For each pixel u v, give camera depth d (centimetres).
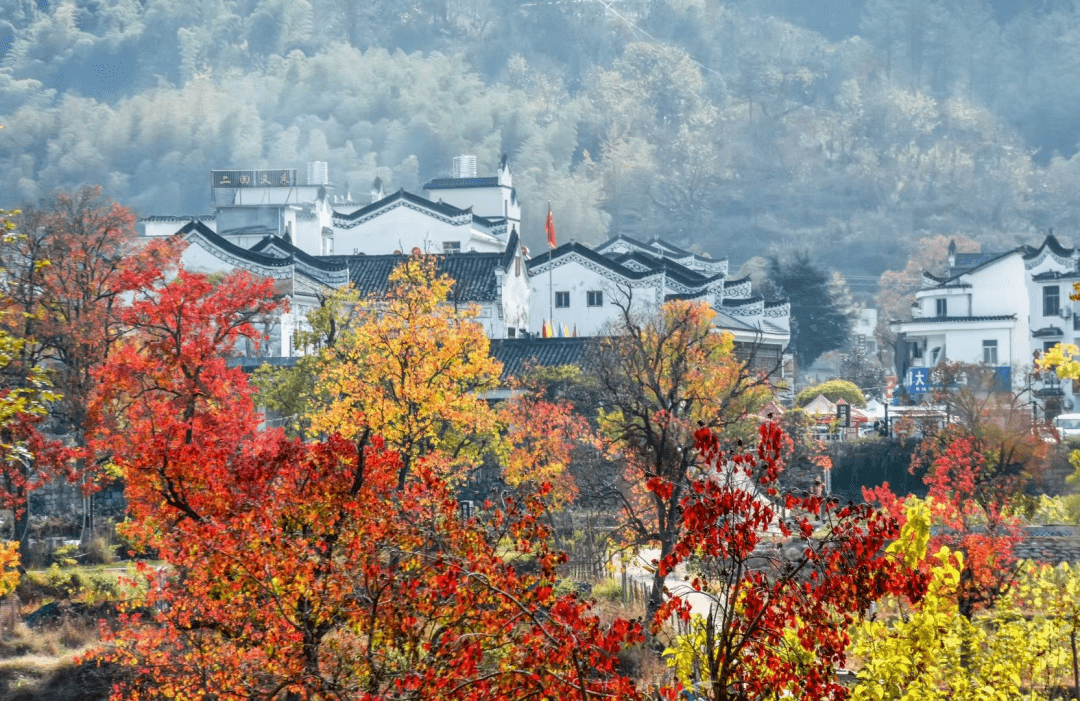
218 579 4825
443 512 4334
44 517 12331
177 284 8831
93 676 7588
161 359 8362
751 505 3228
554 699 3322
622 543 10162
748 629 3312
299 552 4694
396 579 4262
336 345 11625
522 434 11231
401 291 10081
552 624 3369
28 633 8300
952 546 6944
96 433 8644
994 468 11425
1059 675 5462
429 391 9131
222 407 8231
